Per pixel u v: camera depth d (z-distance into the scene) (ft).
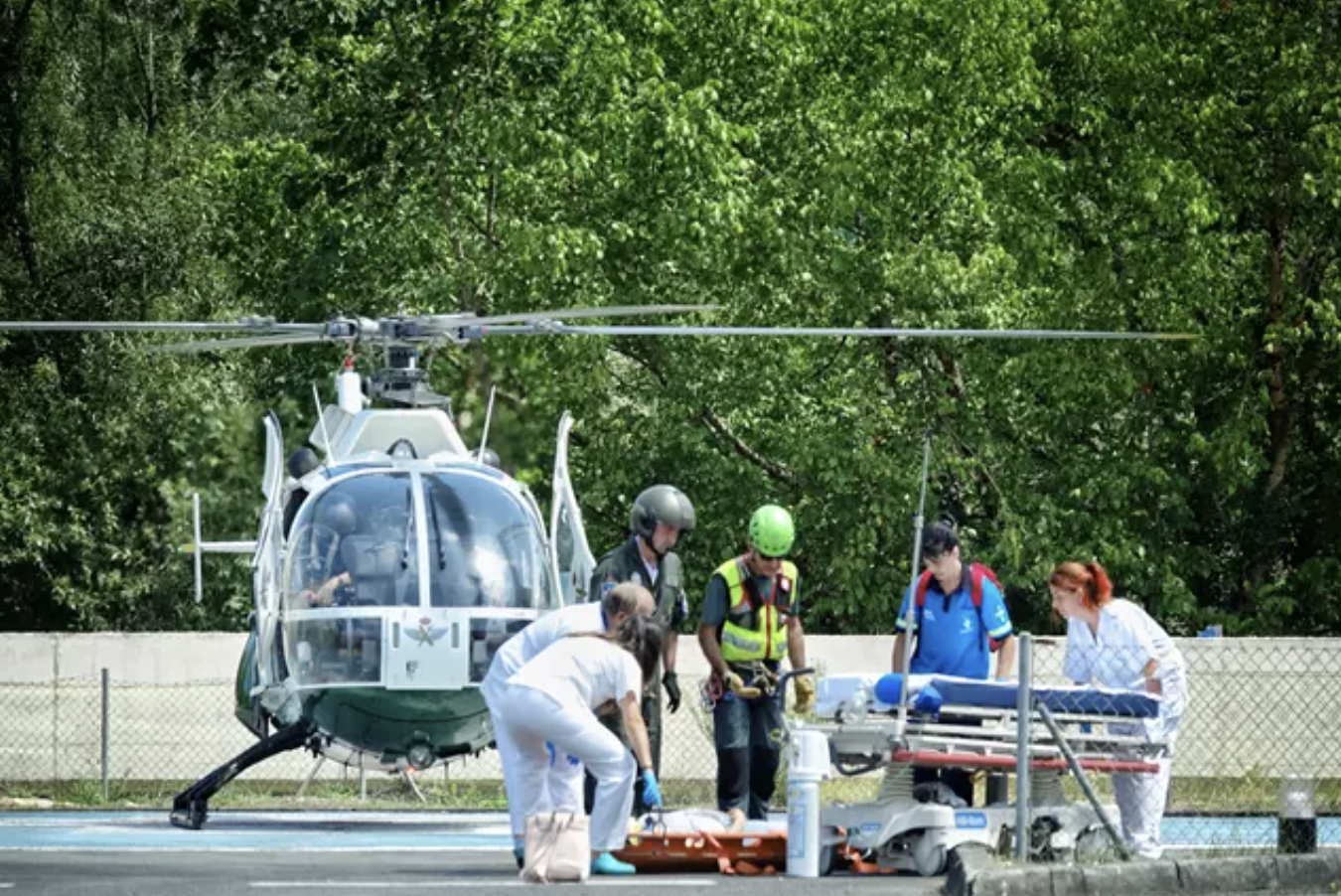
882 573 327.26
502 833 174.19
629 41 332.19
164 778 236.43
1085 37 324.80
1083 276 324.19
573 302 318.24
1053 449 337.93
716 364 334.85
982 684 128.16
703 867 131.54
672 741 233.96
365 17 311.88
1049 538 317.63
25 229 412.16
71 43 424.46
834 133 327.47
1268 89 319.27
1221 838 158.40
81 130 419.33
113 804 216.54
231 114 431.02
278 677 165.17
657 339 334.03
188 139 417.08
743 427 343.05
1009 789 147.33
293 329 171.94
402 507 162.30
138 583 399.44
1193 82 324.39
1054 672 236.43
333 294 330.75
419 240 322.34
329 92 327.88
